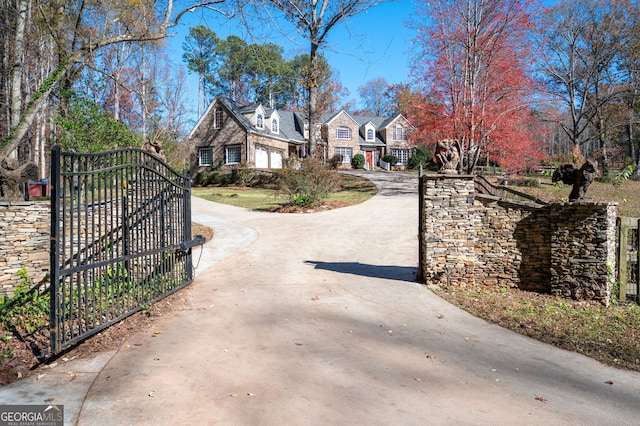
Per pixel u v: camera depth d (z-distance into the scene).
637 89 32.25
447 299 7.02
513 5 17.09
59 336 4.46
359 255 10.50
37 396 3.52
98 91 25.83
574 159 8.09
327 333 5.31
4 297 6.86
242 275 8.57
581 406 3.57
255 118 36.69
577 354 4.82
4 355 4.43
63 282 4.37
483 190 12.44
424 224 7.96
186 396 3.54
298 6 17.19
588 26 31.86
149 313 5.91
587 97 34.31
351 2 19.23
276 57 49.19
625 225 7.04
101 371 4.03
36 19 13.79
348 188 26.72
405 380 3.98
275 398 3.54
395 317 6.07
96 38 12.83
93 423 3.10
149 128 31.80
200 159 37.91
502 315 6.21
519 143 18.91
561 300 6.98
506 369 4.32
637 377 4.23
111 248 5.51
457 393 3.74
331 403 3.48
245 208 19.66
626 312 6.46
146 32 12.12
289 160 20.31
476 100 18.09
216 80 56.44
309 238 12.46
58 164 4.29
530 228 7.51
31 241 7.40
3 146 10.24
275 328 5.45
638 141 41.62
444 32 17.88
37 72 20.02
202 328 5.39
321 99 46.28
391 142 47.78
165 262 6.88
